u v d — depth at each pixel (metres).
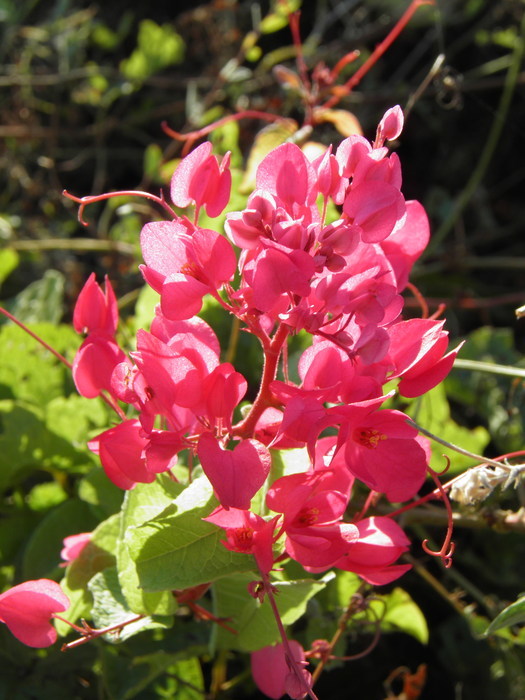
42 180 0.60
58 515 0.30
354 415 0.18
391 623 0.31
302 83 0.48
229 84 0.56
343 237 0.18
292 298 0.19
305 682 0.19
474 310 0.53
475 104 0.59
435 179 0.60
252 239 0.19
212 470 0.18
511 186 0.61
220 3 0.58
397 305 0.19
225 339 0.34
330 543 0.19
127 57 0.66
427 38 0.59
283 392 0.19
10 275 0.53
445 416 0.34
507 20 0.60
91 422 0.32
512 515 0.28
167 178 0.48
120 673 0.28
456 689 0.34
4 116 0.59
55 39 0.63
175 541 0.20
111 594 0.23
